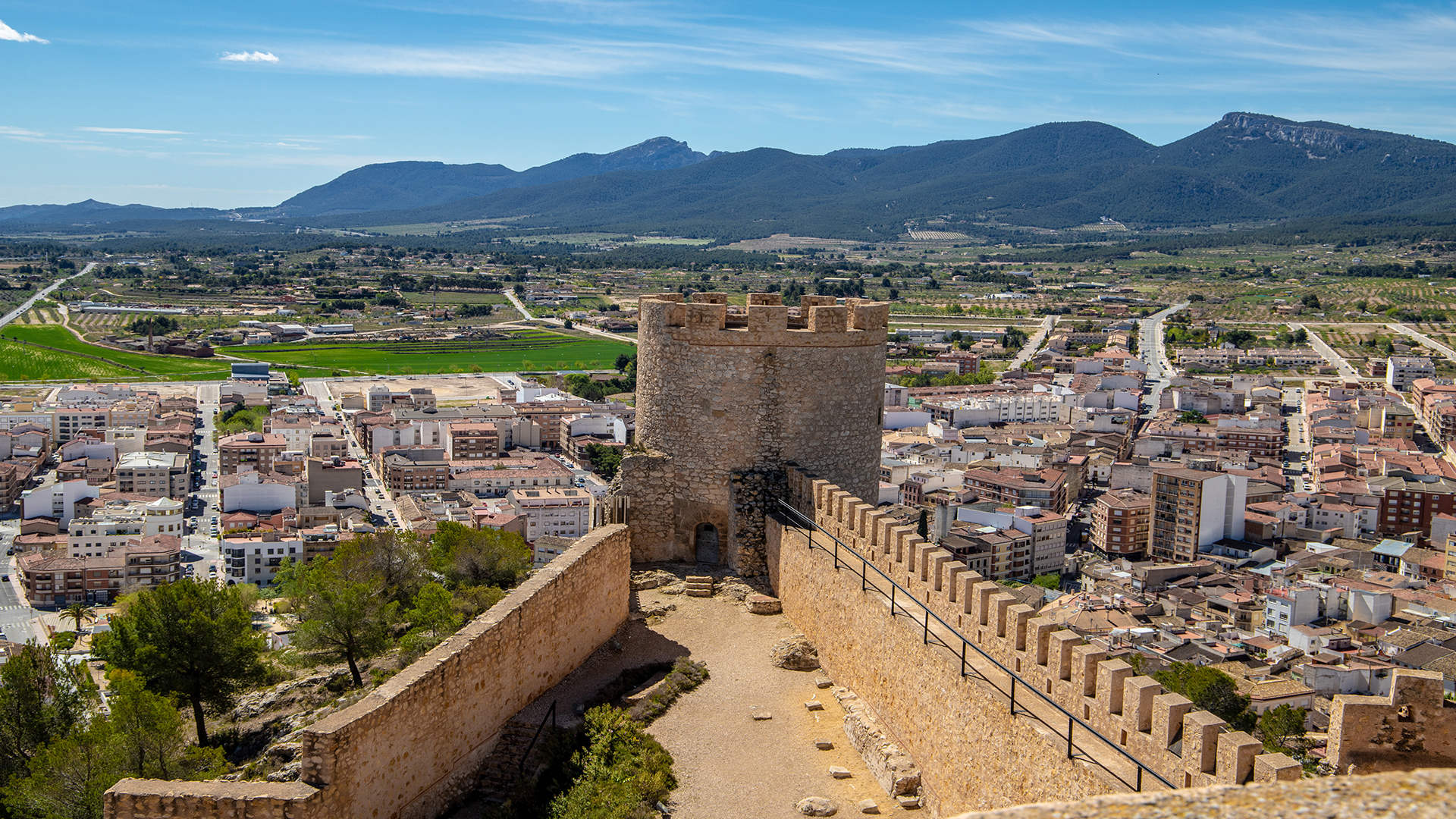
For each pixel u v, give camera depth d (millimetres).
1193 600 186000
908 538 35938
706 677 38625
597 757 32625
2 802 43375
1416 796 14055
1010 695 27656
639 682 38750
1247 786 14977
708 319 45406
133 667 54000
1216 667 136125
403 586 61875
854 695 36125
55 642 156875
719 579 45500
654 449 47719
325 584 56406
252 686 57062
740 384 45344
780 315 44875
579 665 39688
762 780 31953
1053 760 25109
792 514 44531
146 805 25922
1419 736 23844
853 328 45844
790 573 42594
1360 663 138375
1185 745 23125
